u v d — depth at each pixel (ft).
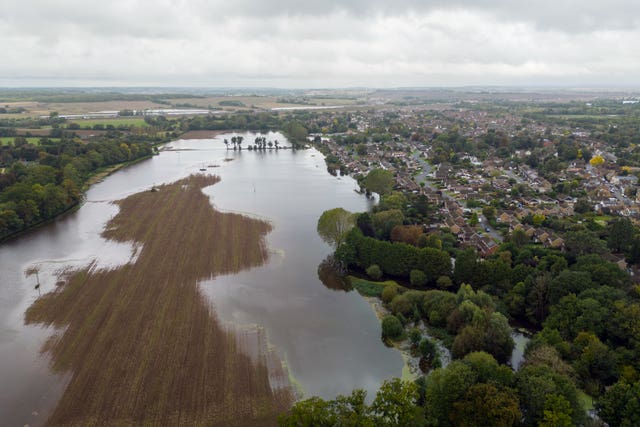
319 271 422.00
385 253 408.05
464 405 213.87
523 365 268.62
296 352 295.48
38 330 318.65
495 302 341.41
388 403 202.80
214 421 233.76
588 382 256.32
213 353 291.38
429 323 332.60
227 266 427.74
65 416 236.84
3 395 253.24
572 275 327.06
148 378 266.36
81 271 416.26
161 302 357.82
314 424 191.83
